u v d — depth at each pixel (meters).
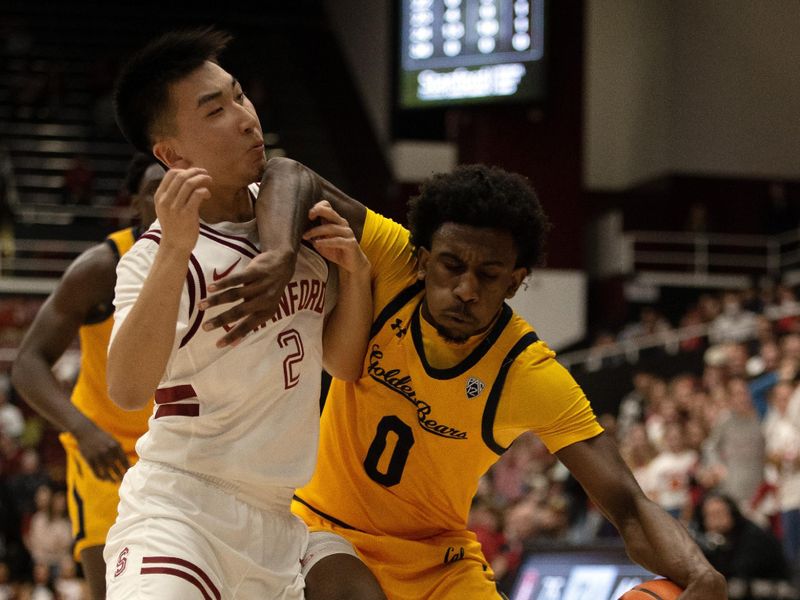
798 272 14.84
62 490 9.92
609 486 2.51
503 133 13.57
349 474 2.72
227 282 2.13
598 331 14.27
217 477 2.29
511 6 12.30
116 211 15.27
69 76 17.86
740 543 5.55
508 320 2.58
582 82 13.62
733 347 9.94
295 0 19.22
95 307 3.57
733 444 7.62
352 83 17.23
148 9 19.02
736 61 17.00
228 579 2.29
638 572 3.93
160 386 2.29
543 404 2.54
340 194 2.59
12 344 13.12
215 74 2.33
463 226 2.37
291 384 2.35
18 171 16.44
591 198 17.72
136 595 2.15
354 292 2.48
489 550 7.58
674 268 16.72
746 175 17.06
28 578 8.73
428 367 2.53
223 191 2.34
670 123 17.72
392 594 2.67
